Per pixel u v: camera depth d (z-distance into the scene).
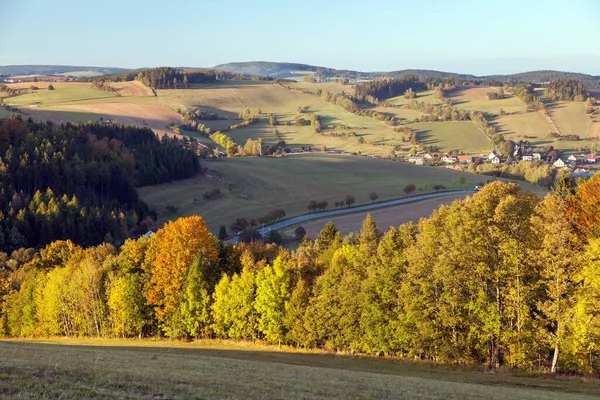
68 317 73.50
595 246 40.56
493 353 45.31
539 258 43.12
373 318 50.62
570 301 41.84
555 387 36.97
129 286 66.62
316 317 56.03
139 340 66.12
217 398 23.45
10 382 22.75
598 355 41.97
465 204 52.94
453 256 45.44
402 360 49.47
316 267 69.19
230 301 61.06
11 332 79.94
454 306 45.78
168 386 25.12
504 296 44.75
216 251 70.31
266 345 60.06
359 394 27.23
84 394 21.98
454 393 29.91
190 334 65.25
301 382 29.81
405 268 49.50
